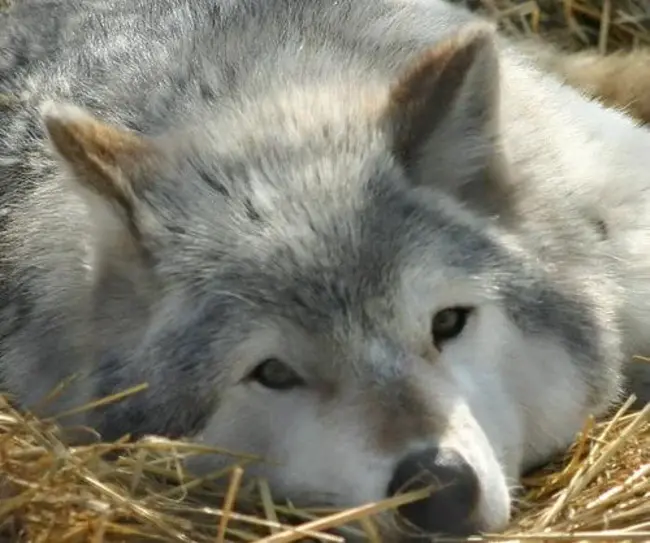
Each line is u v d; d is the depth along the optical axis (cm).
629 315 1484
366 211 1203
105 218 1257
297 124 1311
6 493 1213
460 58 1237
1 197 1563
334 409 1152
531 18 2267
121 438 1228
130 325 1272
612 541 1184
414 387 1132
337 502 1145
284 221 1211
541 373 1290
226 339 1195
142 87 1471
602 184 1501
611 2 2248
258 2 1565
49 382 1384
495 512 1135
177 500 1208
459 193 1270
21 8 1845
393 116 1267
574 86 1875
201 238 1234
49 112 1258
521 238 1284
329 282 1170
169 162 1295
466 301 1199
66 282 1370
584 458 1352
